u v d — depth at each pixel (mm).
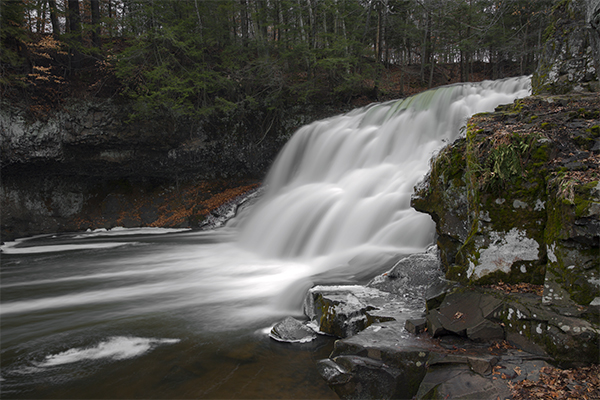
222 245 12805
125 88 16734
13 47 15523
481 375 3098
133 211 18219
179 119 17781
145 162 18141
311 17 19266
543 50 7898
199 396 3867
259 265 9516
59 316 6324
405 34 24047
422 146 11625
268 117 19344
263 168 19797
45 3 17422
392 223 8297
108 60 17281
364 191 10578
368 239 8680
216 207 17484
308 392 3889
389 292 5340
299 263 9312
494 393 2887
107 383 4172
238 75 18516
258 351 4820
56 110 15992
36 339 5383
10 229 16156
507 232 4109
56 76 16250
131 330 5613
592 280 3305
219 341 5160
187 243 13461
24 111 15297
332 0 18750
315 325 5410
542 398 2750
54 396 3941
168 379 4219
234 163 19500
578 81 6887
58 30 17547
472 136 4605
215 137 18844
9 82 14758
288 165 17062
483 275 4172
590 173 3611
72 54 17094
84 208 18297
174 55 18000
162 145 17922
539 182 3965
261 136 19391
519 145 4109
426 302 4383
